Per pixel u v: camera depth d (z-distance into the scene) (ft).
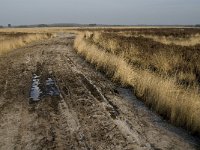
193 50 54.49
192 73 34.50
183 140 17.30
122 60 38.50
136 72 33.73
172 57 43.04
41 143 16.25
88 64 45.70
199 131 18.21
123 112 22.04
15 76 35.35
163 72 35.96
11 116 20.74
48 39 120.98
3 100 24.91
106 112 21.89
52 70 39.73
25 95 26.53
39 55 57.62
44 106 23.17
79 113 21.52
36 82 31.99
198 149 16.20
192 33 135.54
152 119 20.74
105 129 18.47
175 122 19.89
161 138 17.40
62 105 23.50
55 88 29.30
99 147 15.85
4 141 16.48
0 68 41.42
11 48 71.72
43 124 19.17
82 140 16.72
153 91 24.34
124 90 29.27
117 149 15.65
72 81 32.76
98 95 26.89
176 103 20.85
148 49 54.80
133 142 16.62
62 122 19.57
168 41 84.02
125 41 73.31
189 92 24.53
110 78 34.86
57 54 59.31
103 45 63.82
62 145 16.03
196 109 19.49
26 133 17.65
